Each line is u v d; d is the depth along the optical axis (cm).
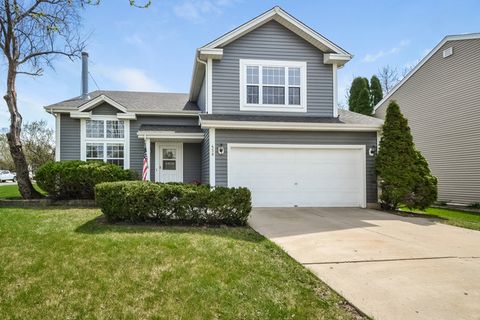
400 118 1105
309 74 1223
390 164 1089
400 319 324
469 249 583
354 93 2338
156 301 357
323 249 573
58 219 785
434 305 354
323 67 1232
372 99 2438
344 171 1149
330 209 1080
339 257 526
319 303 360
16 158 1138
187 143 1430
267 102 1195
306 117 1195
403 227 794
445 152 1495
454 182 1444
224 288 389
